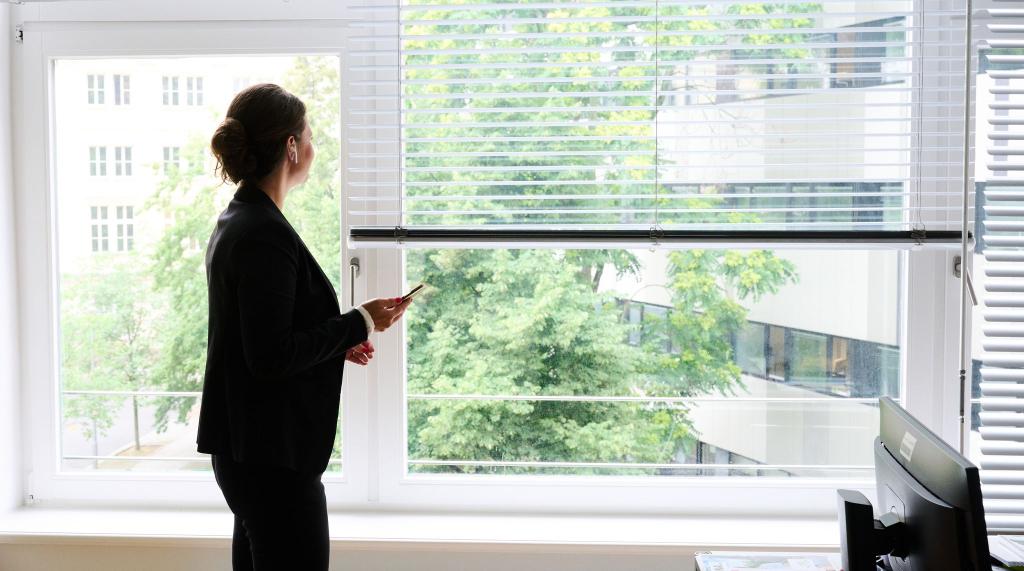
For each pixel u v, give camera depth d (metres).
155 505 2.50
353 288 2.44
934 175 2.32
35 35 2.43
